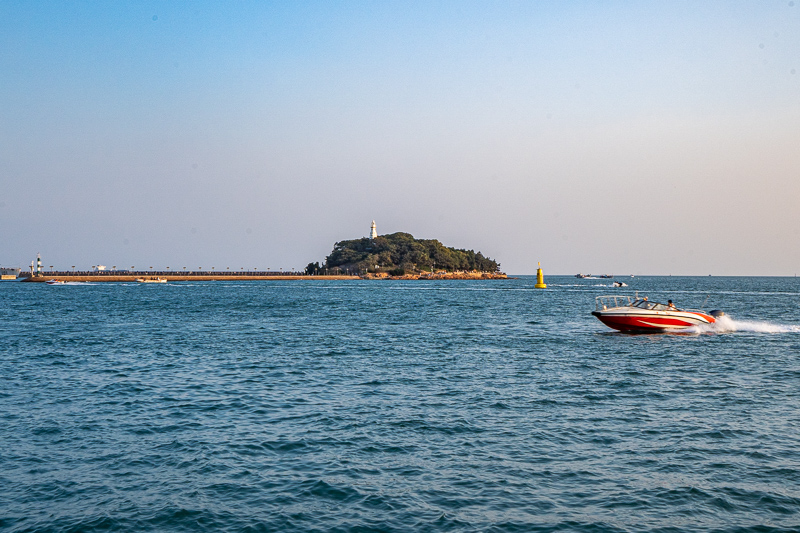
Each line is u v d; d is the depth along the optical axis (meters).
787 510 12.33
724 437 17.25
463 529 11.51
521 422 18.98
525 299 104.56
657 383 25.39
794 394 23.17
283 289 158.00
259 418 19.53
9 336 43.34
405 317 62.88
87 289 153.00
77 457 15.65
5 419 19.41
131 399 22.30
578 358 32.66
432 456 15.65
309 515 12.12
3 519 11.95
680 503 12.66
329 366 29.86
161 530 11.52
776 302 96.56
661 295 123.00
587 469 14.67
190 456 15.68
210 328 49.91
